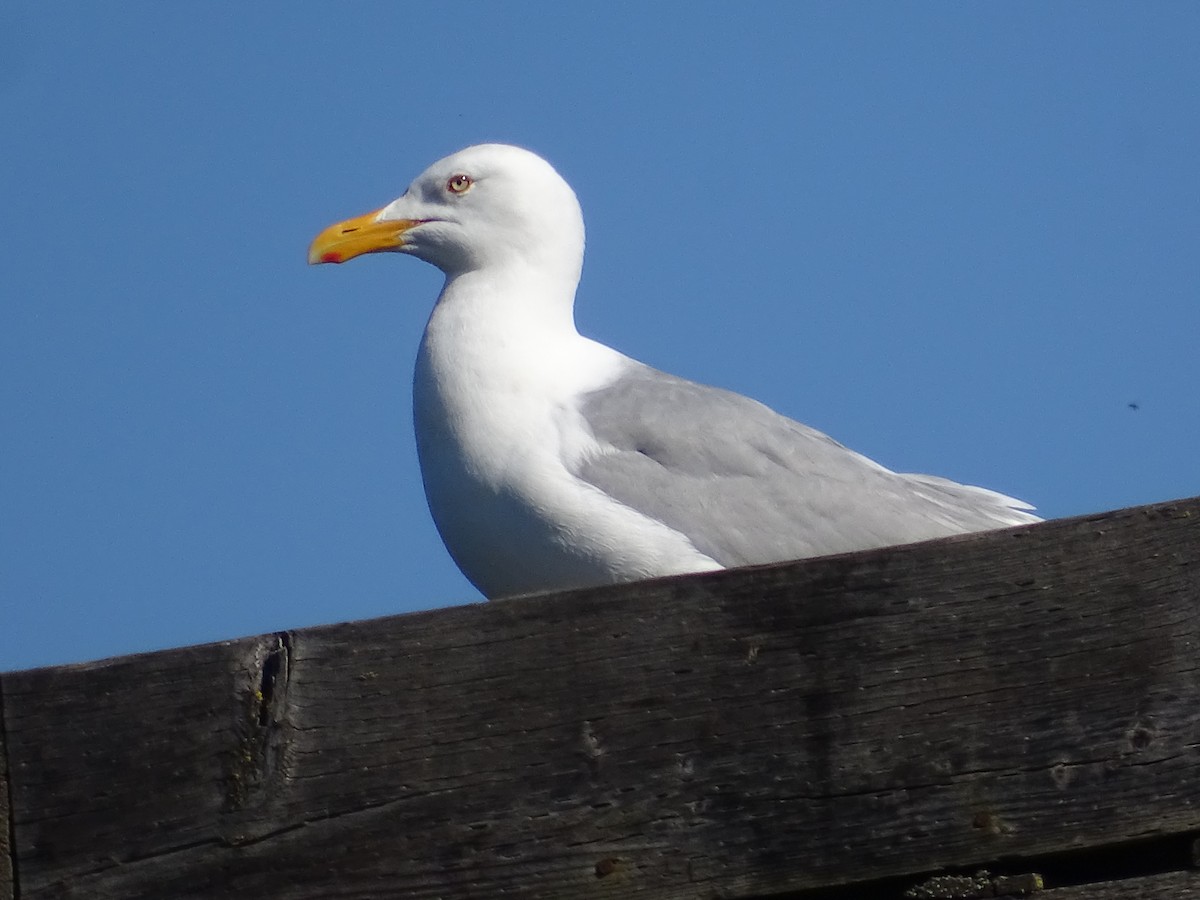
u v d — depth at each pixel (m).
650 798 7.16
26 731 7.39
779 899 7.14
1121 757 7.02
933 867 7.03
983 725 7.11
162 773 7.31
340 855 7.20
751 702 7.21
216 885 7.21
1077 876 7.11
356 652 7.35
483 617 7.35
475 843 7.17
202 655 7.40
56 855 7.29
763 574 7.30
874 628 7.22
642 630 7.29
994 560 7.22
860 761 7.12
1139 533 7.19
